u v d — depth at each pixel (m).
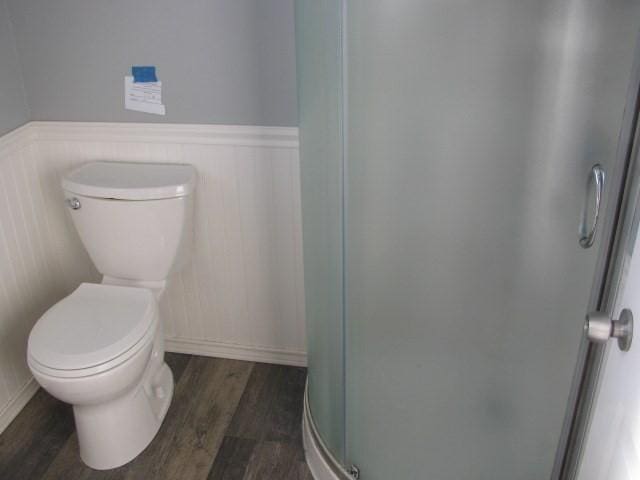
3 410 2.27
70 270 2.58
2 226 2.20
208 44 2.12
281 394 2.43
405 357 1.77
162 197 2.09
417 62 1.48
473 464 1.80
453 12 1.44
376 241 1.66
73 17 2.14
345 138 1.54
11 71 2.21
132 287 2.17
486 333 1.69
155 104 2.23
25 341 2.38
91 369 1.84
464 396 1.76
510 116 1.49
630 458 0.92
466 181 1.57
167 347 2.63
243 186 2.30
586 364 1.08
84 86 2.24
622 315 0.98
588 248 1.51
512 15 1.42
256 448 2.20
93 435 2.07
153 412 2.24
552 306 1.61
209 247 2.44
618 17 1.35
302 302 2.47
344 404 1.84
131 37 2.14
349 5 1.43
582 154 1.47
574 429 1.15
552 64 1.43
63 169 2.39
